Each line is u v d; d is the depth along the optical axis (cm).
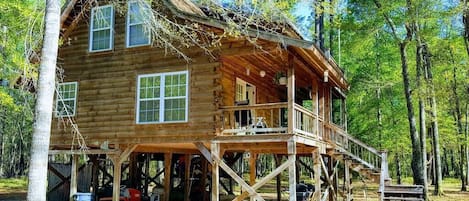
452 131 2892
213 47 1284
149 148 1534
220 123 1259
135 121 1369
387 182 1499
